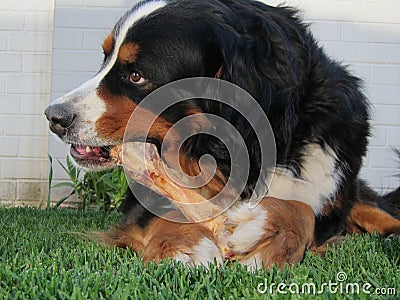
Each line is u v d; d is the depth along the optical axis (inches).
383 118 65.1
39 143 66.2
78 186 61.7
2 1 65.6
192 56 35.4
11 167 66.2
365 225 44.7
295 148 36.4
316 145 36.9
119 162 36.1
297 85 35.8
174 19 35.8
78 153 37.2
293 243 32.4
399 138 65.2
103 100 36.0
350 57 65.1
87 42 65.3
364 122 39.9
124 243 36.2
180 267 30.1
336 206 39.0
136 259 32.2
